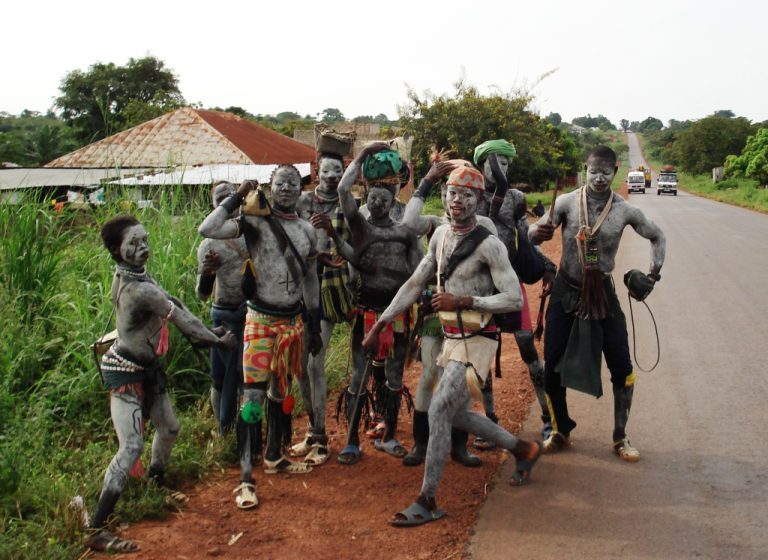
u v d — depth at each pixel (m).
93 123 34.47
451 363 4.49
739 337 8.76
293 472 5.27
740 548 4.07
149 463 5.07
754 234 21.86
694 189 62.31
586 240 5.20
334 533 4.33
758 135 59.19
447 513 4.57
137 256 4.27
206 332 4.48
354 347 5.57
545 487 4.93
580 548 4.11
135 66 35.34
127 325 4.36
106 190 8.69
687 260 15.73
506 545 4.16
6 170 14.41
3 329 6.32
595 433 5.91
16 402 5.73
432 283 4.96
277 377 5.00
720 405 6.42
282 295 4.96
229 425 5.64
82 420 5.85
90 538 4.12
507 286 4.47
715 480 4.96
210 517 4.57
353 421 5.48
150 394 4.51
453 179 4.57
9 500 4.39
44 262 7.28
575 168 38.38
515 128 24.20
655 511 4.54
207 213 8.62
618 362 5.30
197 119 23.58
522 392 6.98
